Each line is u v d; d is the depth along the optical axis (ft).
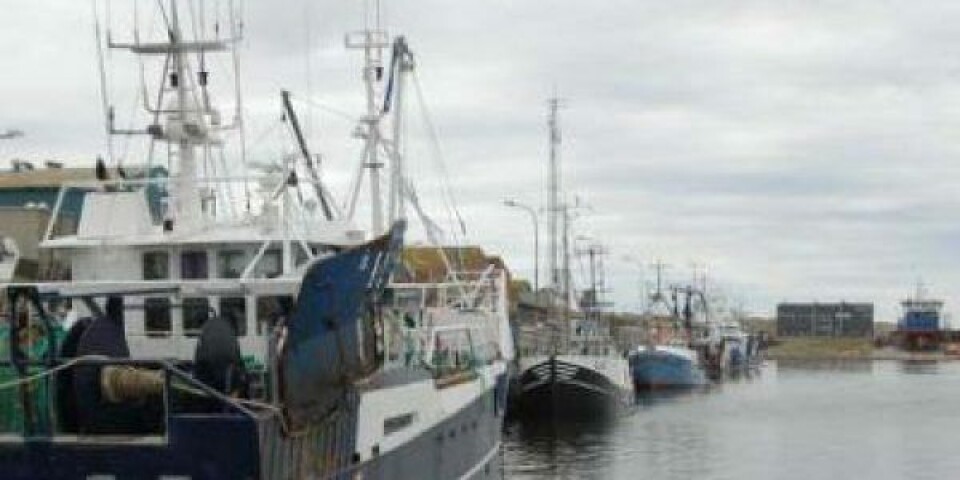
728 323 623.77
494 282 137.49
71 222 175.22
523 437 228.02
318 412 61.67
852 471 186.91
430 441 86.22
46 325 57.52
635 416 282.56
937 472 186.09
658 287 617.21
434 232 127.44
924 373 593.42
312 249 79.87
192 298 73.31
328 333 62.95
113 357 58.90
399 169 116.26
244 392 58.85
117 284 63.26
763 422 268.82
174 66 85.10
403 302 109.19
